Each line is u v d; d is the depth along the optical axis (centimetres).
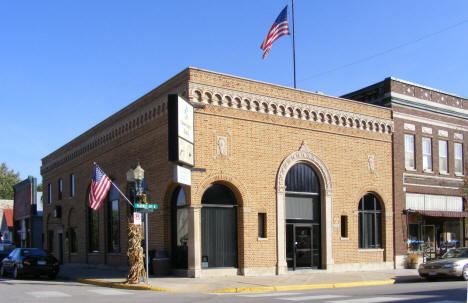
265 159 2145
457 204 2944
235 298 1326
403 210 2623
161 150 2150
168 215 2125
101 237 2792
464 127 3030
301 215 2280
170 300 1288
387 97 2675
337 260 2331
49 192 3850
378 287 1739
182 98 1825
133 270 1780
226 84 2069
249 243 2055
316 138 2327
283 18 2478
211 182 1988
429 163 2827
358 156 2483
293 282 1830
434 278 2091
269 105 2180
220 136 2027
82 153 3134
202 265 1973
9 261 2358
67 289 1677
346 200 2408
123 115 2538
